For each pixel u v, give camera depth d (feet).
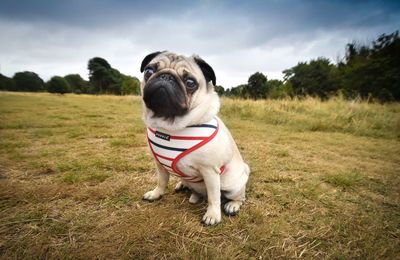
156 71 1.97
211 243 1.75
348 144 4.97
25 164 3.15
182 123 1.84
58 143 4.34
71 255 1.55
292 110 9.35
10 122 6.33
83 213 2.04
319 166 3.47
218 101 2.09
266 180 2.90
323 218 2.12
